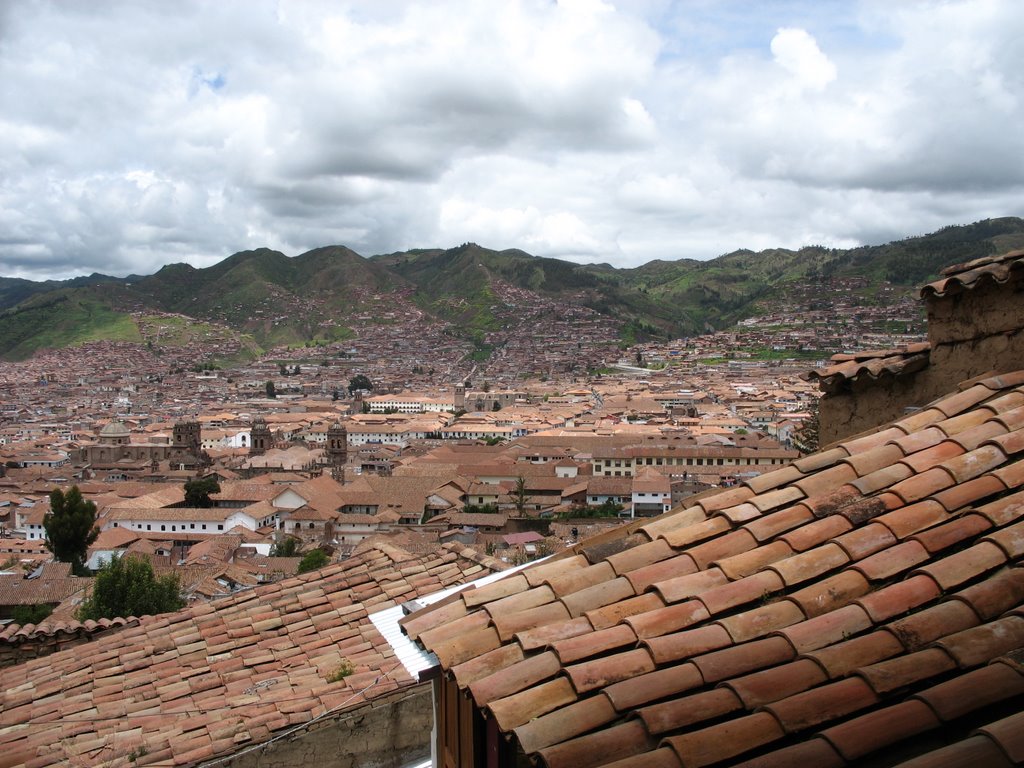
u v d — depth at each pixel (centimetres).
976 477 695
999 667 484
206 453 16688
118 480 14612
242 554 8100
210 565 6881
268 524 9925
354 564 1789
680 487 10288
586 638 611
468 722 716
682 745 485
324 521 9906
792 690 521
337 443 14588
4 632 1719
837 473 757
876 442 795
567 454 13538
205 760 1073
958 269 952
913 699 478
